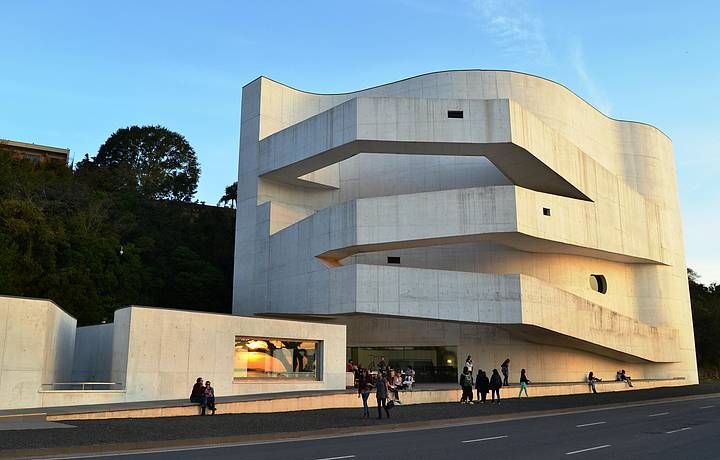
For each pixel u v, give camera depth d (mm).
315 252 30219
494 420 18781
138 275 43438
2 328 16625
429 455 10898
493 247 33938
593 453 11156
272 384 22797
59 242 37375
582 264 34844
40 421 14859
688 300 40219
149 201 54562
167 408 17219
